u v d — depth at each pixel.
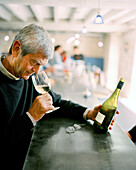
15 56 0.80
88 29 5.76
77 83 2.77
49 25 5.79
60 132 0.90
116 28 5.72
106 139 0.84
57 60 5.31
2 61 0.91
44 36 0.75
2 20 5.68
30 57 0.76
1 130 0.79
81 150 0.74
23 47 0.74
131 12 4.03
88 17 4.79
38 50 0.74
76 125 0.97
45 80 0.95
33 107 0.82
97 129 0.95
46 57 0.77
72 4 3.04
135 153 0.73
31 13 5.04
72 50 8.92
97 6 3.06
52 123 1.02
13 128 0.77
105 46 8.24
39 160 0.66
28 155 0.69
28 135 0.96
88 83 2.79
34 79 0.93
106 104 0.99
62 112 1.13
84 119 1.06
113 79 7.67
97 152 0.73
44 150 0.73
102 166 0.64
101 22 2.39
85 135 0.88
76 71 4.38
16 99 0.90
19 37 0.76
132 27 5.37
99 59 8.61
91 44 8.98
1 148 0.77
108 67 7.68
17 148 0.87
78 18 5.52
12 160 0.82
